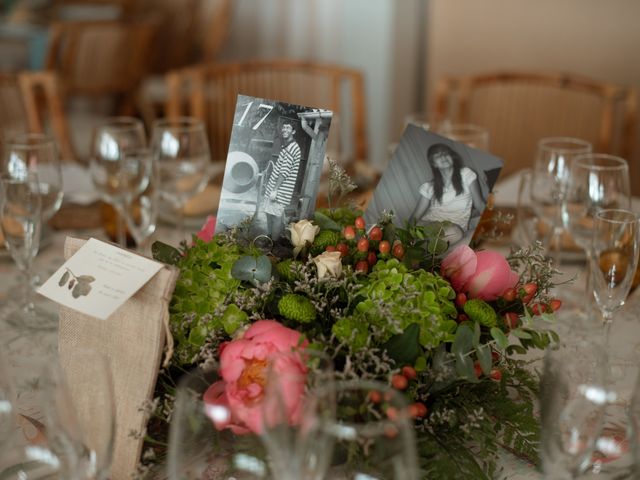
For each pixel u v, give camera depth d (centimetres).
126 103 367
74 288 83
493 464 80
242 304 84
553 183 133
